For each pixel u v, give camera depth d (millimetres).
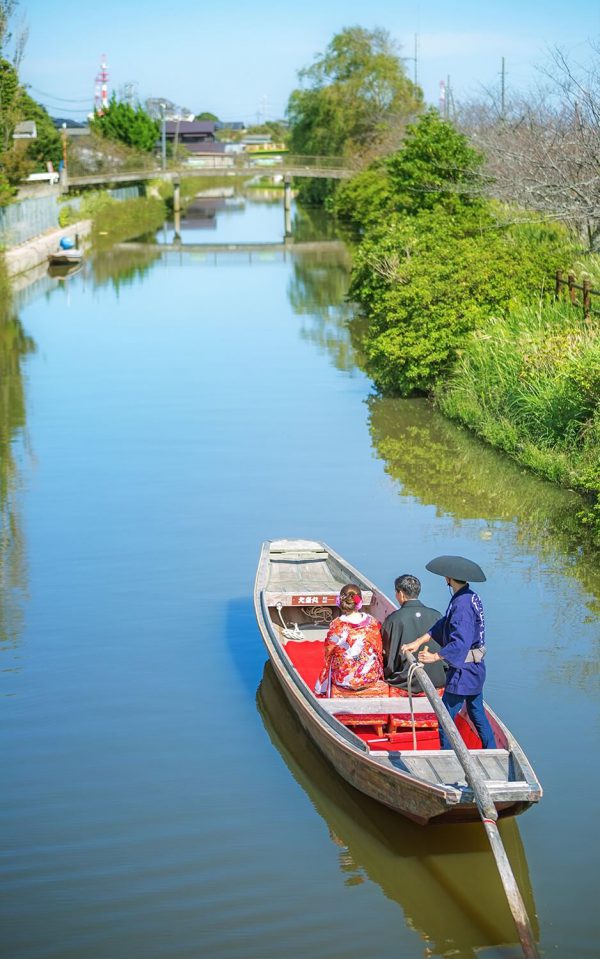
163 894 7031
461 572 7977
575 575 12320
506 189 27000
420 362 21094
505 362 19016
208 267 47156
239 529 14172
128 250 54406
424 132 32188
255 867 7336
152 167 77312
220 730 9172
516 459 17125
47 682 10016
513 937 6617
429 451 17859
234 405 21438
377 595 10352
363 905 6938
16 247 47781
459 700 7953
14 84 53969
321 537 13742
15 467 17312
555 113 29062
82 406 21500
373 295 28047
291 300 36656
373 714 8516
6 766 8562
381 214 38188
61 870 7270
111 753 8781
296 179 111500
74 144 73938
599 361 16125
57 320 32844
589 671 9953
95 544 13672
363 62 74938
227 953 6453
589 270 23312
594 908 6832
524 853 7418
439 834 7734
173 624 11289
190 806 8055
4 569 12836
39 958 6410
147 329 30938
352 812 8016
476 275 21984
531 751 8586
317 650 10586
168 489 16000
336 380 23672
